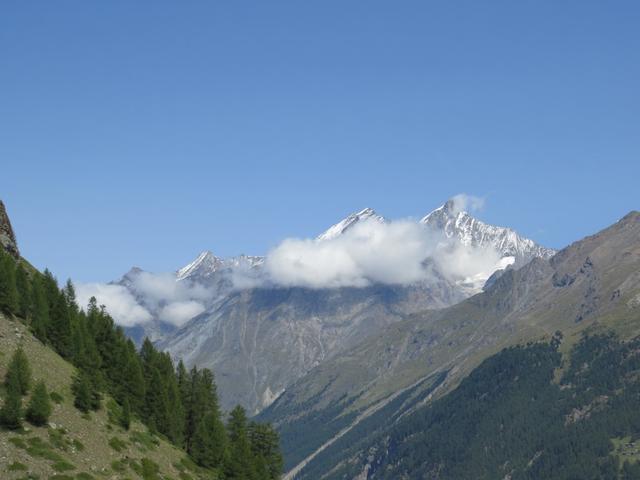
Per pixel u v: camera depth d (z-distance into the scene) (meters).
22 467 100.88
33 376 122.75
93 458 113.31
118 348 158.50
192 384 176.75
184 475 132.25
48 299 154.00
